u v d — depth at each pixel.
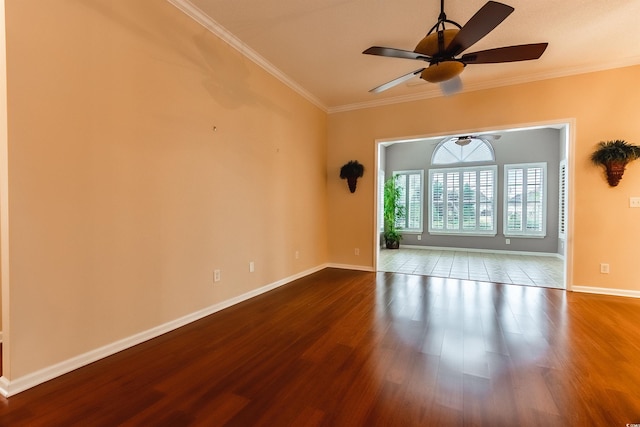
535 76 3.98
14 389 1.71
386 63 3.78
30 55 1.75
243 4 2.69
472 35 2.04
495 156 7.60
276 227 4.03
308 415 1.56
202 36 2.89
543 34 3.07
